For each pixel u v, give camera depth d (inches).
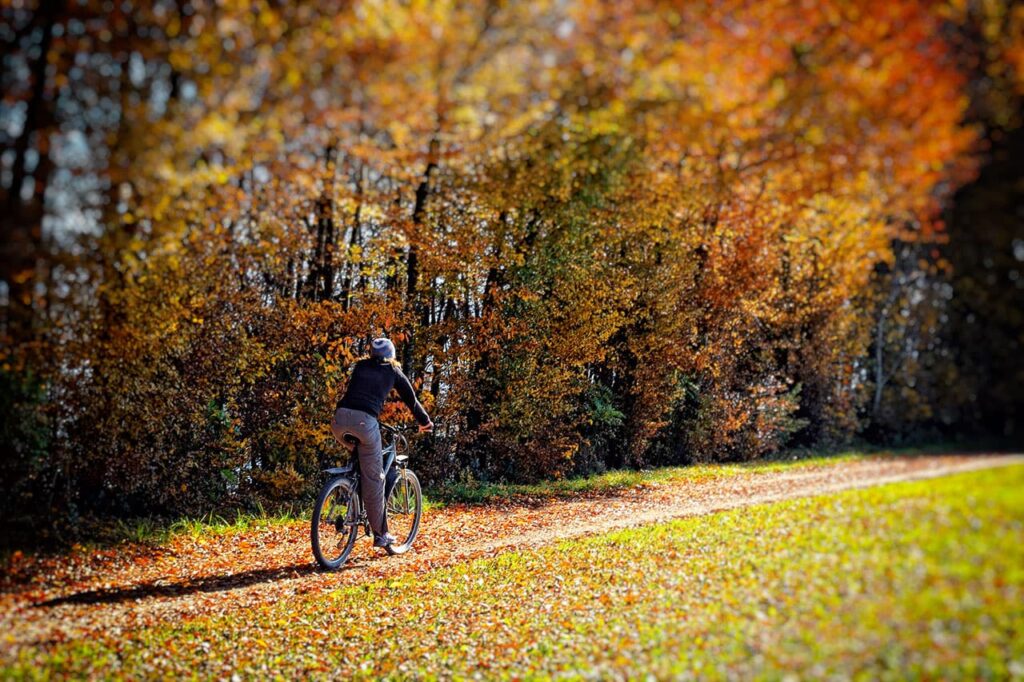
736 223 382.9
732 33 228.4
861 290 289.3
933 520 189.2
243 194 287.1
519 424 462.3
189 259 299.6
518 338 456.8
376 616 238.4
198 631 218.2
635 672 172.9
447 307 461.1
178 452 337.7
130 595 239.0
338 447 396.8
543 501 413.1
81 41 220.8
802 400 358.6
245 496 363.3
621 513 364.8
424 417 304.7
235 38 227.0
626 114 258.8
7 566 245.6
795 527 229.0
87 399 294.8
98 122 227.8
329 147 309.4
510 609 237.9
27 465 275.1
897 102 218.1
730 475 402.9
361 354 417.1
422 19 230.5
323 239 395.5
